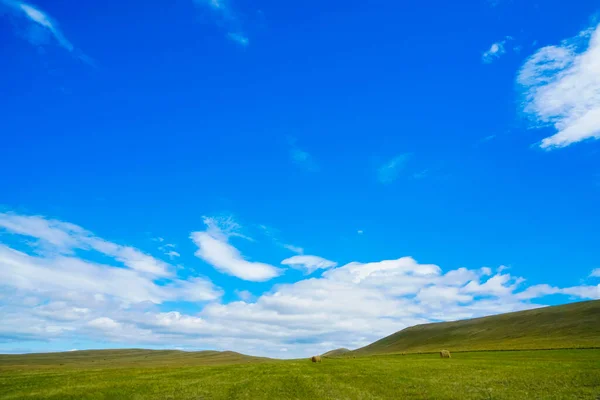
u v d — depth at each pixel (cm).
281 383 3725
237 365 6462
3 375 4850
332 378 4031
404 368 5009
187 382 3897
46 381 4122
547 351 7981
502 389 2992
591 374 3675
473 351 9594
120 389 3441
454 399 2638
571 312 17850
